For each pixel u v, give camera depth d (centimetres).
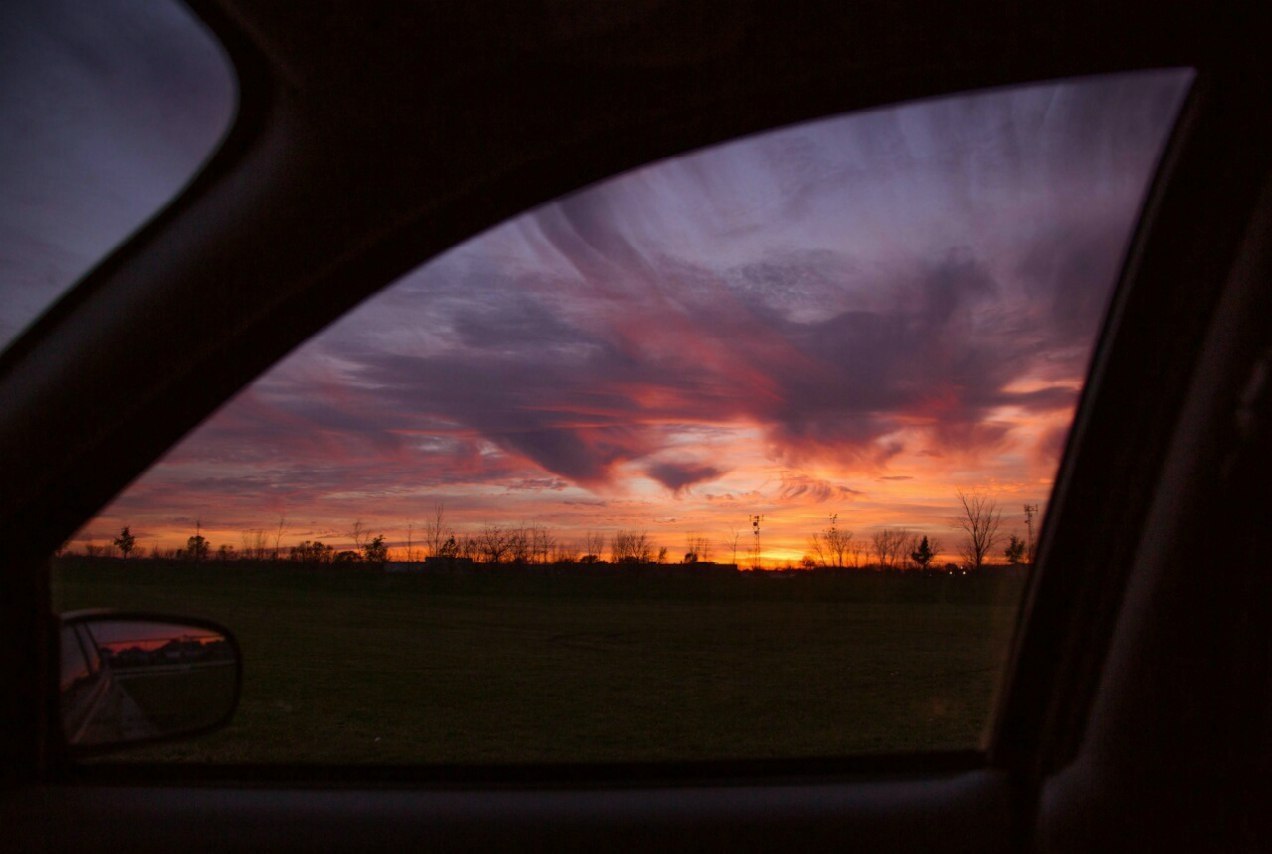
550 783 193
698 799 188
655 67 152
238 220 145
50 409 143
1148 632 173
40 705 156
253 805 174
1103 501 186
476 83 145
